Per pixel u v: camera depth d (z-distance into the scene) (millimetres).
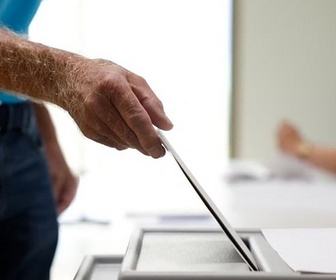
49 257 1679
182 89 3803
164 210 2209
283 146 3135
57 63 957
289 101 3816
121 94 846
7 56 1016
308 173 2938
